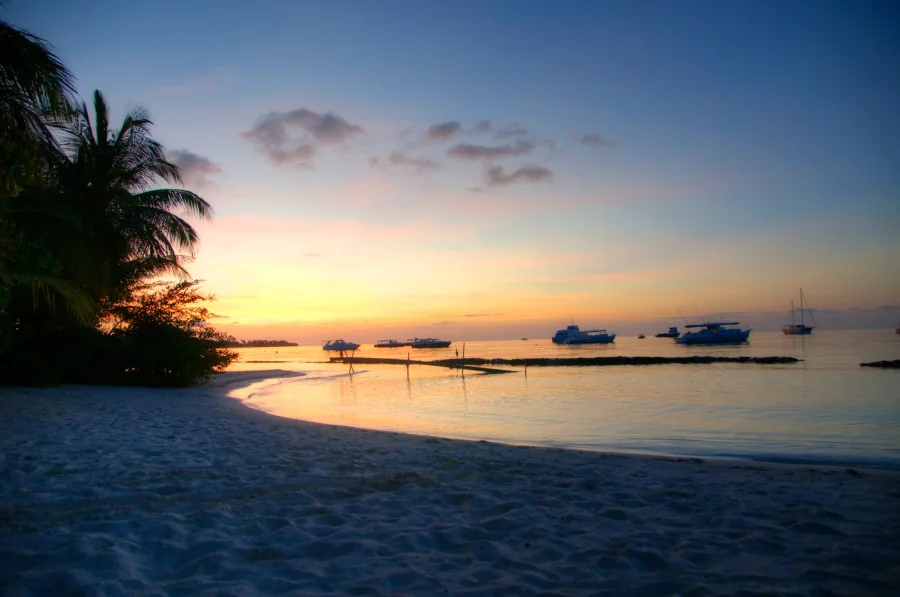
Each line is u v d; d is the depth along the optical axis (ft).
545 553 14.78
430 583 12.78
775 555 14.64
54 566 12.80
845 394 75.51
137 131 66.74
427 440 33.94
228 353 83.05
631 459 28.76
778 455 34.06
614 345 426.51
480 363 188.24
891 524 17.08
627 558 14.39
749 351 247.50
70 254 49.06
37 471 21.89
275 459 26.03
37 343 61.77
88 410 42.19
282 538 15.37
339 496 20.04
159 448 27.96
